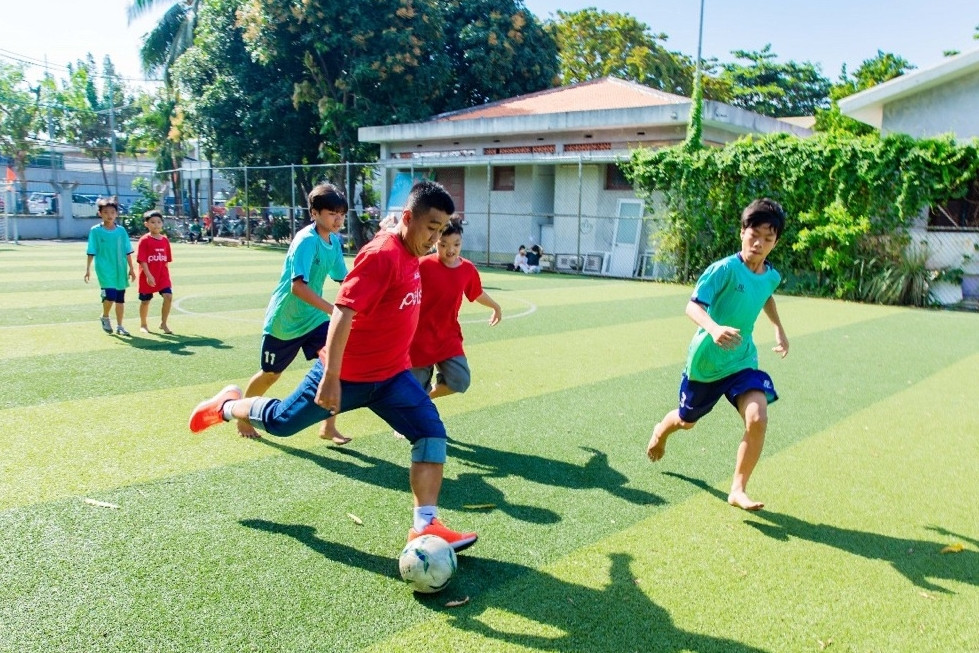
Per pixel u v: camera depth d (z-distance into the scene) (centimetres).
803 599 316
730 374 414
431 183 335
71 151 4428
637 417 590
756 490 442
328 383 318
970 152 1420
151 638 271
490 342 904
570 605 304
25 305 1111
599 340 934
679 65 3853
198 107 2725
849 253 1546
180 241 3095
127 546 343
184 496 404
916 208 1480
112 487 413
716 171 1731
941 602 318
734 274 401
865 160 1510
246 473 441
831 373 779
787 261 1653
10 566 320
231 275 1653
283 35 2517
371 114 2550
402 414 349
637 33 3716
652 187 1859
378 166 2594
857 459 503
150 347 813
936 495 440
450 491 425
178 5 3136
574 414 593
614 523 388
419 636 279
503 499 416
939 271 1498
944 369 810
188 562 329
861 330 1103
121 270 881
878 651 280
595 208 2116
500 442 518
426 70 2556
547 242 2250
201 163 3391
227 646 267
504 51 2809
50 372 683
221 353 789
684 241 1819
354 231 2616
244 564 329
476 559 343
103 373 685
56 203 3353
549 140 2191
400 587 314
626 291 1565
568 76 3775
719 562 347
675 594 317
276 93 2642
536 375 728
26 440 489
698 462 487
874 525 396
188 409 575
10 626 275
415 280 349
